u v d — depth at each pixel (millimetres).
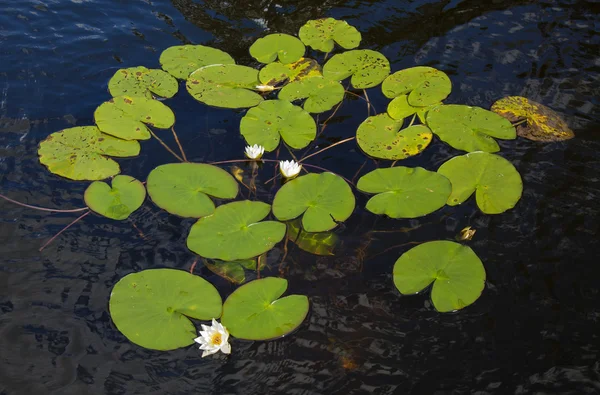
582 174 2697
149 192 2535
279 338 2055
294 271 2281
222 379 1940
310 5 3838
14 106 2941
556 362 1991
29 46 3305
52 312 2113
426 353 2025
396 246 2393
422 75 3219
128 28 3533
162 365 1973
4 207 2471
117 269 2270
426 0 3889
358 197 2594
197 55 3326
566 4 3865
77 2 3688
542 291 2225
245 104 3045
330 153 2816
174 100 3072
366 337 2070
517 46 3502
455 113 2969
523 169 2719
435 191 2572
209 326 2055
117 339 2033
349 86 3213
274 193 2598
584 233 2438
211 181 2611
